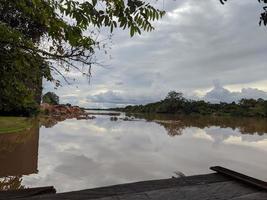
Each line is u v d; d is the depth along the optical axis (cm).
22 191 427
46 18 475
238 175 472
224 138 3572
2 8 518
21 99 588
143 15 362
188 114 13800
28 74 544
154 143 2819
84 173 1427
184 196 402
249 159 2058
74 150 2142
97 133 3619
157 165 1705
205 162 1886
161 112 15025
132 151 2225
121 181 1304
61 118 6681
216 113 13212
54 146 2286
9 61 512
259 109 11988
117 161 1775
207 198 395
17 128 3044
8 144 2181
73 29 470
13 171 1388
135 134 3722
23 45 512
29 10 489
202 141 3155
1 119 3434
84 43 496
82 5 377
